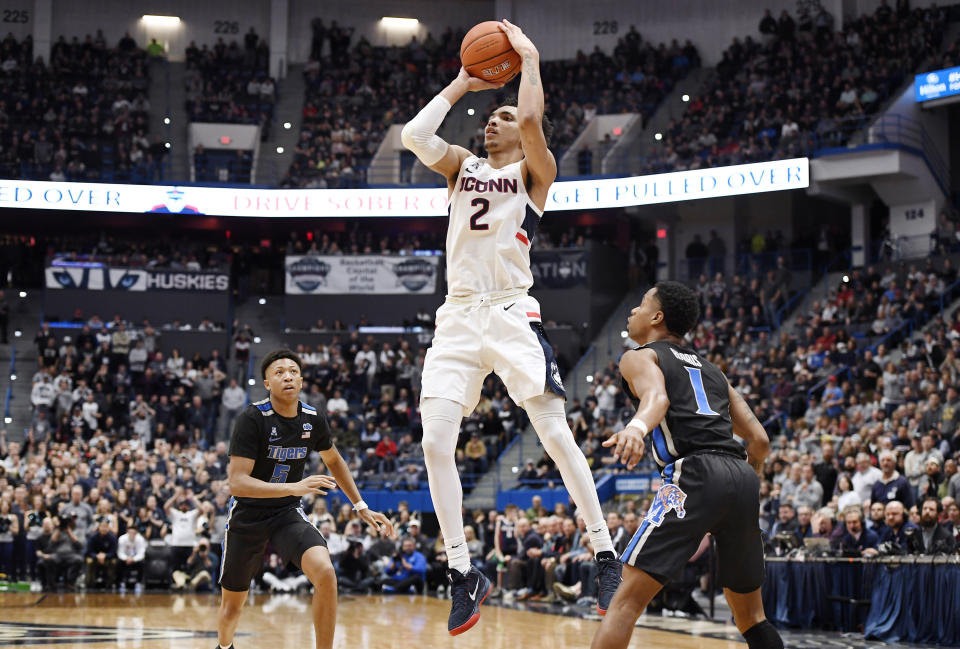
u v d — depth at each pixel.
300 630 10.44
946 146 25.11
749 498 4.38
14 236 28.47
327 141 29.08
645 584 4.25
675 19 30.75
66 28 32.22
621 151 27.55
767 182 23.06
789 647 9.52
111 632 10.02
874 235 25.11
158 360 24.11
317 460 20.44
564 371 24.58
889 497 11.62
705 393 4.53
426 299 25.97
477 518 17.45
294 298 26.28
